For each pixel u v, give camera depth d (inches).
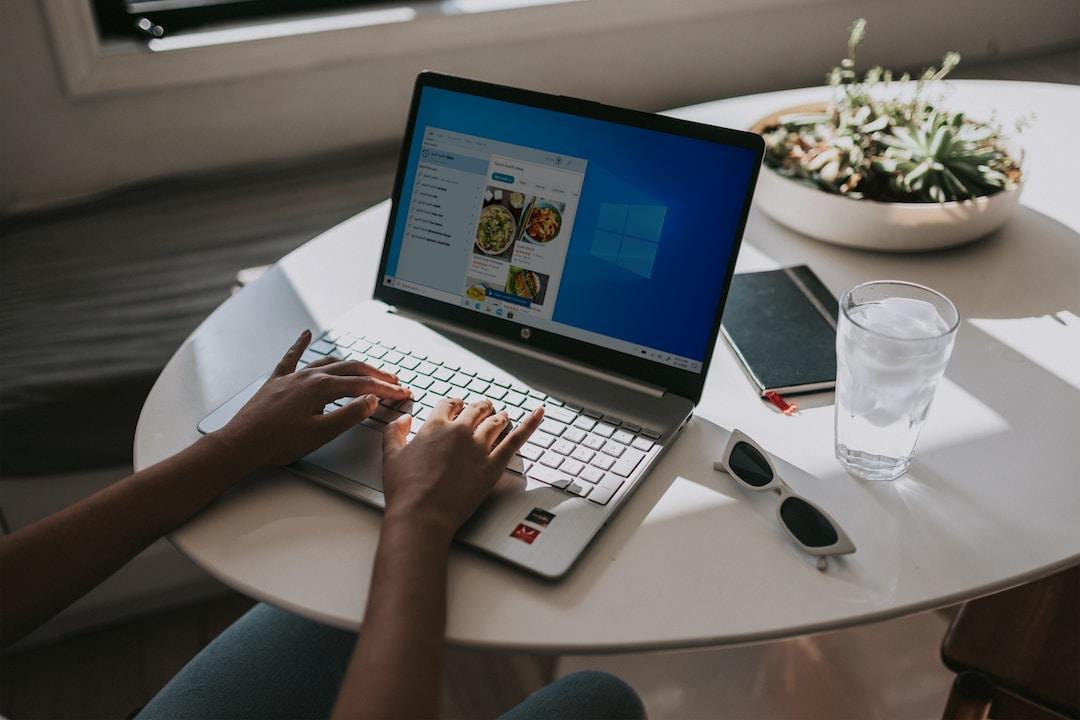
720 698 58.0
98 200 75.3
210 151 79.8
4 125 72.9
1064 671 38.4
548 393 35.6
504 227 38.6
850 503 31.2
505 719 32.6
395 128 85.4
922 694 57.6
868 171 45.7
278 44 76.6
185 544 29.4
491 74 86.2
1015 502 31.0
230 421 32.4
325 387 33.3
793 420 35.2
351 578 28.2
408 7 81.7
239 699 35.4
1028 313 40.9
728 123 56.7
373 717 23.4
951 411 35.2
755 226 48.4
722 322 40.1
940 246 44.9
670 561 28.9
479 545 28.5
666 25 90.5
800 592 27.8
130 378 56.1
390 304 41.0
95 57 72.1
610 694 33.7
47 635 63.6
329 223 71.9
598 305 37.1
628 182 36.5
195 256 67.9
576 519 29.7
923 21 102.8
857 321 31.7
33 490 58.4
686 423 34.9
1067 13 109.3
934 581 28.2
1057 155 54.3
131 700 59.7
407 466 30.0
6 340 59.2
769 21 94.9
